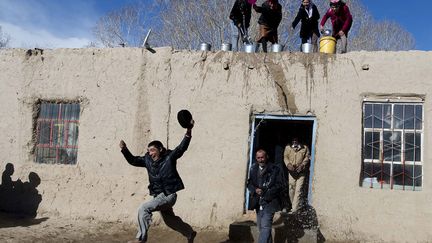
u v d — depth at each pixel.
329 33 9.37
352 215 7.82
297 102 8.28
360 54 8.12
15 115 9.59
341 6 9.30
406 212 7.62
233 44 9.99
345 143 8.02
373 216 7.73
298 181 8.50
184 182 8.54
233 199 8.30
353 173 7.91
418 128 7.86
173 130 8.76
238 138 8.44
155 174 6.48
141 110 8.95
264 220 6.69
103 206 8.88
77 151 9.27
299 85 8.31
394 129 7.95
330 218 7.90
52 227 8.37
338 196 7.92
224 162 8.44
